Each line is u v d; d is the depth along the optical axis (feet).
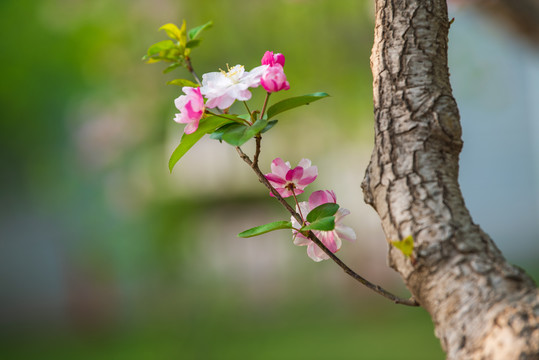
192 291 25.66
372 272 31.96
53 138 26.50
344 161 25.48
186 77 22.26
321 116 22.49
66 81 25.18
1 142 27.12
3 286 39.52
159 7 22.54
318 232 5.29
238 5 21.88
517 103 41.60
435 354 22.97
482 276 3.78
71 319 35.76
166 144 23.63
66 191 26.91
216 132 5.12
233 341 27.27
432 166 4.15
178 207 23.70
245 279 31.94
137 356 26.58
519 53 35.24
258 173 5.17
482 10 16.29
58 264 39.01
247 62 22.03
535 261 41.01
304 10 21.95
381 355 23.44
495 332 3.60
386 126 4.33
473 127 43.37
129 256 28.19
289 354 24.44
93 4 23.53
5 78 24.91
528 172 43.32
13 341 34.73
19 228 38.01
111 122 23.95
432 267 3.90
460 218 3.99
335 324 29.76
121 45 23.35
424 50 4.44
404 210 4.07
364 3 21.74
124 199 25.12
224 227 27.35
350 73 22.43
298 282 32.50
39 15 24.20
